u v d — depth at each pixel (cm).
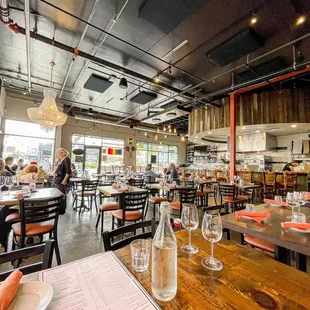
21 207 189
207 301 62
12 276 64
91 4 271
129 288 67
